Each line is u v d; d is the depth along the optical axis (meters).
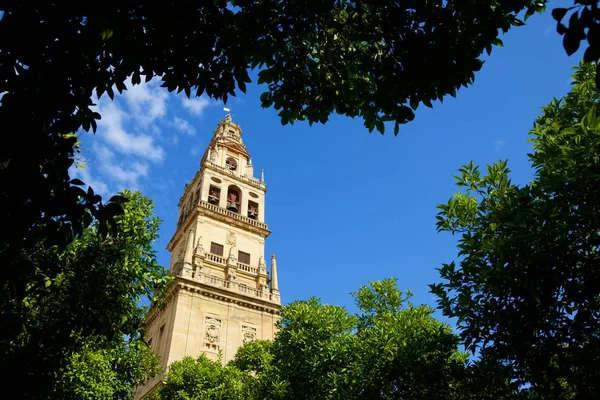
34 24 7.12
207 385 32.38
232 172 60.44
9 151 7.09
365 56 9.72
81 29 7.55
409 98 9.28
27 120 7.22
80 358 20.59
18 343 13.96
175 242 57.50
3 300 9.95
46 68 7.47
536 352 13.16
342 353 22.12
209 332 43.84
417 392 17.67
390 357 18.67
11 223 7.18
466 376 16.61
